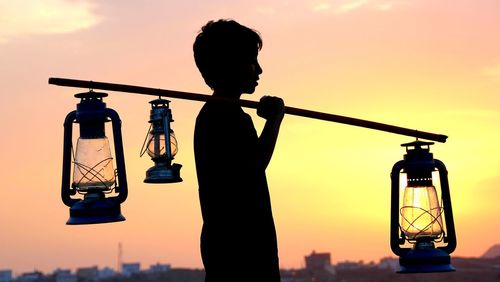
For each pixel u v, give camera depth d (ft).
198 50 14.65
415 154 17.40
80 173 17.48
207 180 14.12
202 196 14.21
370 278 352.69
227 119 14.17
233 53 14.46
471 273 311.68
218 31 14.51
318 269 375.66
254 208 13.96
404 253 17.38
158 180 19.03
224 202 13.96
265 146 14.12
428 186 17.44
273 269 13.97
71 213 17.44
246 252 13.89
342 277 371.15
